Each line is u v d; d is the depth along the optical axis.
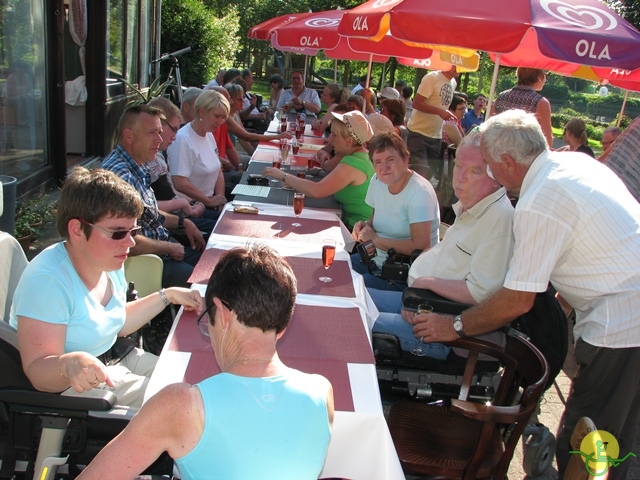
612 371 2.32
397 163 3.48
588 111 16.08
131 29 10.70
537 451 2.58
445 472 2.17
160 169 4.18
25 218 4.98
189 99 5.61
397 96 8.48
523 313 2.33
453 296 2.68
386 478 1.74
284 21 8.09
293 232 3.42
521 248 2.27
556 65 5.42
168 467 1.91
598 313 2.31
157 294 2.37
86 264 2.03
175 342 2.05
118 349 2.38
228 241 3.14
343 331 2.26
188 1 17.62
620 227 2.23
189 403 1.24
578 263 2.29
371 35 4.07
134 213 2.02
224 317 1.35
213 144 4.94
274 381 1.32
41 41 6.39
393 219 3.64
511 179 2.43
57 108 6.77
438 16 3.44
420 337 2.49
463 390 2.42
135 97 10.96
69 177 2.00
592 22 3.46
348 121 4.11
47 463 1.75
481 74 11.23
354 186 4.21
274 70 30.56
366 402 1.81
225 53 19.56
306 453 1.31
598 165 2.38
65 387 1.79
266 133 7.70
